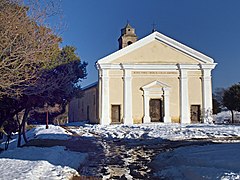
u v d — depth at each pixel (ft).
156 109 118.32
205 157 34.19
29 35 34.88
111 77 116.06
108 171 32.96
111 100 115.34
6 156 38.50
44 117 133.08
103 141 62.95
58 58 64.39
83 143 58.90
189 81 118.52
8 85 34.37
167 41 118.32
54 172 29.55
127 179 29.19
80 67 101.30
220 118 152.25
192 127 89.81
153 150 49.47
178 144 54.60
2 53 31.58
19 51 32.91
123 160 40.32
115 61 116.57
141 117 115.65
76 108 174.50
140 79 116.98
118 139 66.49
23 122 58.23
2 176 26.58
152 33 118.21
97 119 122.72
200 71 119.03
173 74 118.52
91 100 139.95
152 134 71.61
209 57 118.21
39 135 71.15
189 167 30.50
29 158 36.19
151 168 34.60
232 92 133.28
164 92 117.08
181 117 116.67
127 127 96.84
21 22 34.55
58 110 122.31
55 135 71.05
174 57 118.73
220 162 30.40
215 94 168.04
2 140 66.95
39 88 46.75
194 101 118.01
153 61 117.70
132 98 115.96
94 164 37.35
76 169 33.35
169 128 86.38
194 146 46.50
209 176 25.32
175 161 36.81
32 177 26.68
